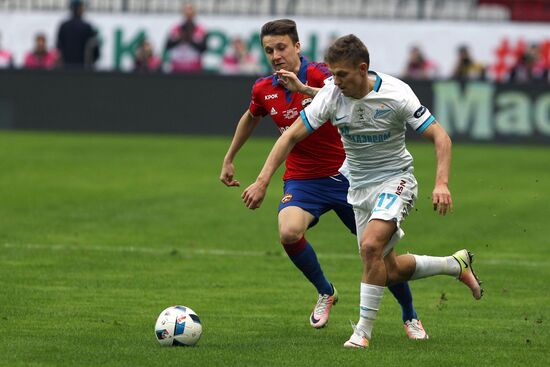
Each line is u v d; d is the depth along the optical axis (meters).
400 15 104.94
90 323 29.30
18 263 39.91
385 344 27.16
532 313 32.53
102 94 95.44
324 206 30.98
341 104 26.53
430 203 59.94
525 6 108.19
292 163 31.22
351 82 25.69
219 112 94.75
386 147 26.95
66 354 24.94
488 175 72.25
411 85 92.38
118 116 95.44
